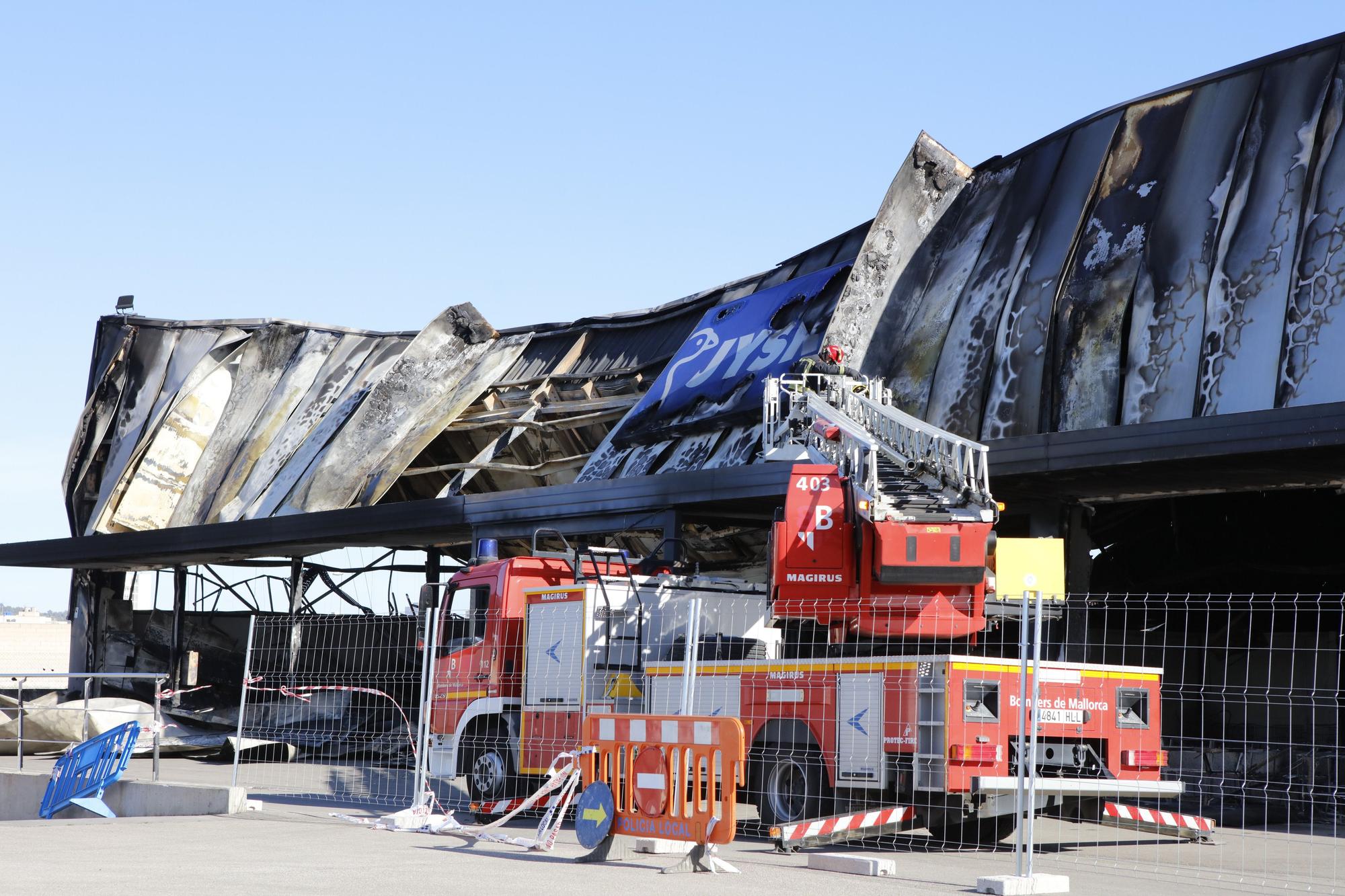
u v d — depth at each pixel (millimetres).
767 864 10594
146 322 51438
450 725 16391
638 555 32750
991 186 29266
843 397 17734
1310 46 23172
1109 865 11500
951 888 9328
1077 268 24984
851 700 12211
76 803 16000
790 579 13922
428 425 39562
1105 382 23188
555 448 41156
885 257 29500
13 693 37188
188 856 10250
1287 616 24281
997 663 11680
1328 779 17531
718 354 34625
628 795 10352
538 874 9328
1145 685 12609
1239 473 19312
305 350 48031
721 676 13688
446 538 34688
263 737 30094
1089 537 22625
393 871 9352
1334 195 21141
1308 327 20438
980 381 25562
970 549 13414
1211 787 18250
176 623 42094
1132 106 26359
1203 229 23109
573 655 14914
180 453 47719
